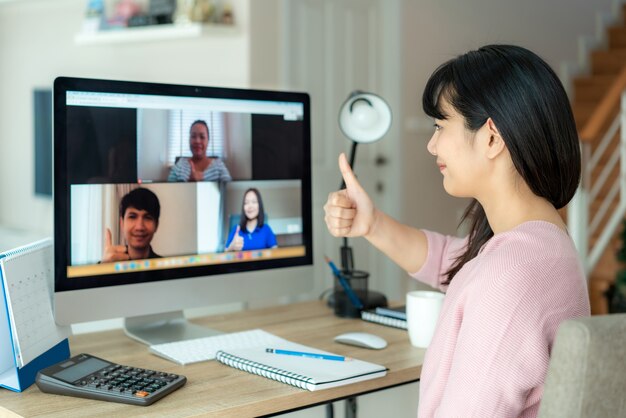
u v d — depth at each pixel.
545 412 0.91
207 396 1.25
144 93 1.57
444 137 1.17
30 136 5.27
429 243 1.65
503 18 5.02
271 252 1.77
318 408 1.66
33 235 5.06
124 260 1.55
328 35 3.99
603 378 0.89
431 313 1.56
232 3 3.62
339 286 1.87
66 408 1.20
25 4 5.16
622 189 4.48
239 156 1.71
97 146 1.52
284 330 1.73
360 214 1.59
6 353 1.32
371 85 4.27
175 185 1.62
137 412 1.17
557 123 1.09
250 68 3.57
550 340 1.00
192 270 1.65
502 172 1.13
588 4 5.95
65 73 4.88
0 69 5.49
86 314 1.50
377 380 1.37
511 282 1.01
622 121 4.54
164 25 3.75
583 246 4.13
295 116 1.80
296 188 1.81
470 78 1.12
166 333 1.66
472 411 1.01
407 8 4.30
